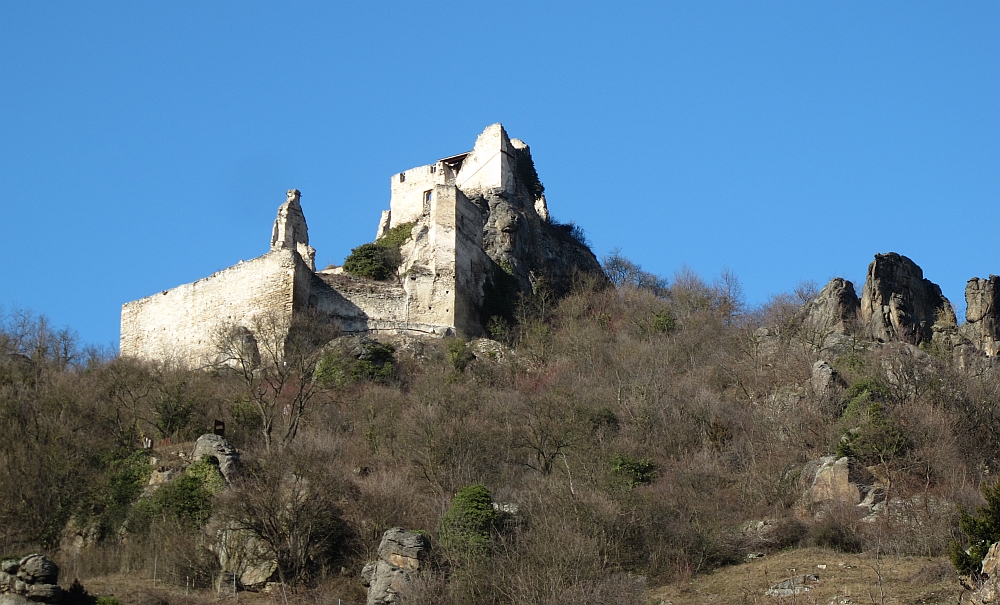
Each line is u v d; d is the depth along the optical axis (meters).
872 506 54.00
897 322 73.38
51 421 59.00
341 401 69.50
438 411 64.94
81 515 54.41
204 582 49.59
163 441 61.19
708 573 50.00
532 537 48.53
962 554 41.78
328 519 51.69
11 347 70.38
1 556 48.69
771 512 55.53
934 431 57.38
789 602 45.00
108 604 43.59
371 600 46.84
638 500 53.75
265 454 56.59
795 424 62.72
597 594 44.09
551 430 63.81
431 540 49.53
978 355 70.31
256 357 75.62
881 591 43.06
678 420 66.38
